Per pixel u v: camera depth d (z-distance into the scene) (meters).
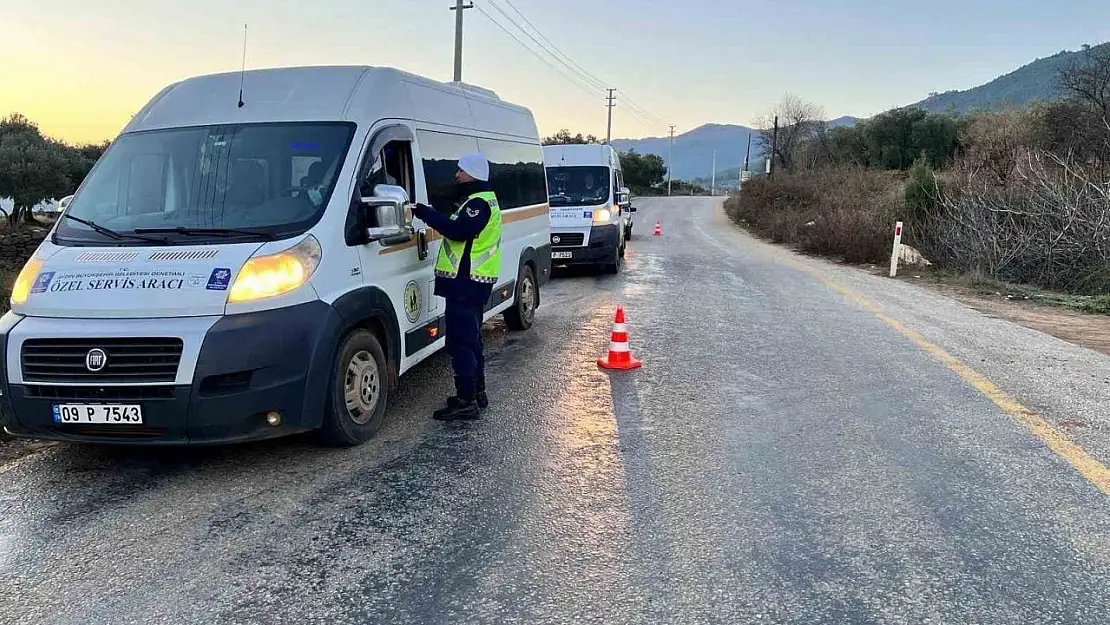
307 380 4.19
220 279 4.02
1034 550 3.43
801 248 20.31
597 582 3.19
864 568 3.28
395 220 4.71
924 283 13.23
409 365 5.55
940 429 5.11
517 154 8.41
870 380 6.42
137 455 4.68
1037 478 4.26
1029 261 13.40
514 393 6.10
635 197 67.44
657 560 3.37
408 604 3.03
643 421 5.34
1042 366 6.92
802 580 3.19
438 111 6.24
